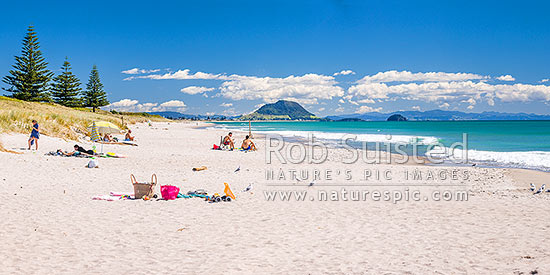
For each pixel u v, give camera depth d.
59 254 6.54
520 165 20.28
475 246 7.06
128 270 5.90
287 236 7.72
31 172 13.88
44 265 6.03
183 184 13.21
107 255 6.56
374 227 8.38
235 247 7.05
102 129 22.45
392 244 7.22
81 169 15.17
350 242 7.36
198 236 7.69
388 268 6.00
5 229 7.73
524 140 41.34
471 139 43.44
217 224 8.54
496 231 8.02
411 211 9.84
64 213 9.07
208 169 16.70
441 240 7.45
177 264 6.18
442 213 9.63
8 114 25.47
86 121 34.06
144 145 28.97
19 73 82.75
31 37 83.44
